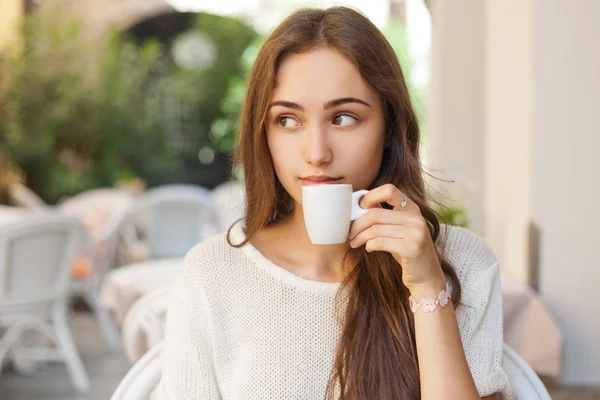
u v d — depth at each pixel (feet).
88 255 16.57
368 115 3.99
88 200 18.17
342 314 4.20
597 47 8.84
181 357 4.25
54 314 13.16
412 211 3.76
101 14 29.27
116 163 28.30
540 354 8.29
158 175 29.58
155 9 30.73
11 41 26.63
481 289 4.34
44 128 26.37
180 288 4.38
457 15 14.07
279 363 4.17
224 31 35.01
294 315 4.22
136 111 28.76
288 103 3.94
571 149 8.95
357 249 4.25
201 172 34.47
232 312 4.29
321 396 4.16
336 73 3.92
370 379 4.01
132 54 29.25
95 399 12.72
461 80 14.12
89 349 16.21
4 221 12.51
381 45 4.04
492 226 11.00
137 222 22.06
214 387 4.19
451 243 4.50
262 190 4.30
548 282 9.04
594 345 9.02
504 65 10.28
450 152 14.17
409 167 4.30
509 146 10.03
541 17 8.87
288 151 4.03
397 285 4.14
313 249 4.36
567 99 8.93
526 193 9.18
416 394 4.00
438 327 3.83
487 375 4.17
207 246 4.46
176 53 35.22
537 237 9.02
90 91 27.12
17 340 14.06
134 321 6.43
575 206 8.98
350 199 3.64
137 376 4.70
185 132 33.91
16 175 26.32
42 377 14.07
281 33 3.99
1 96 26.25
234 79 34.83
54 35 26.81
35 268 12.51
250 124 4.28
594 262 9.00
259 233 4.50
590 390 8.79
